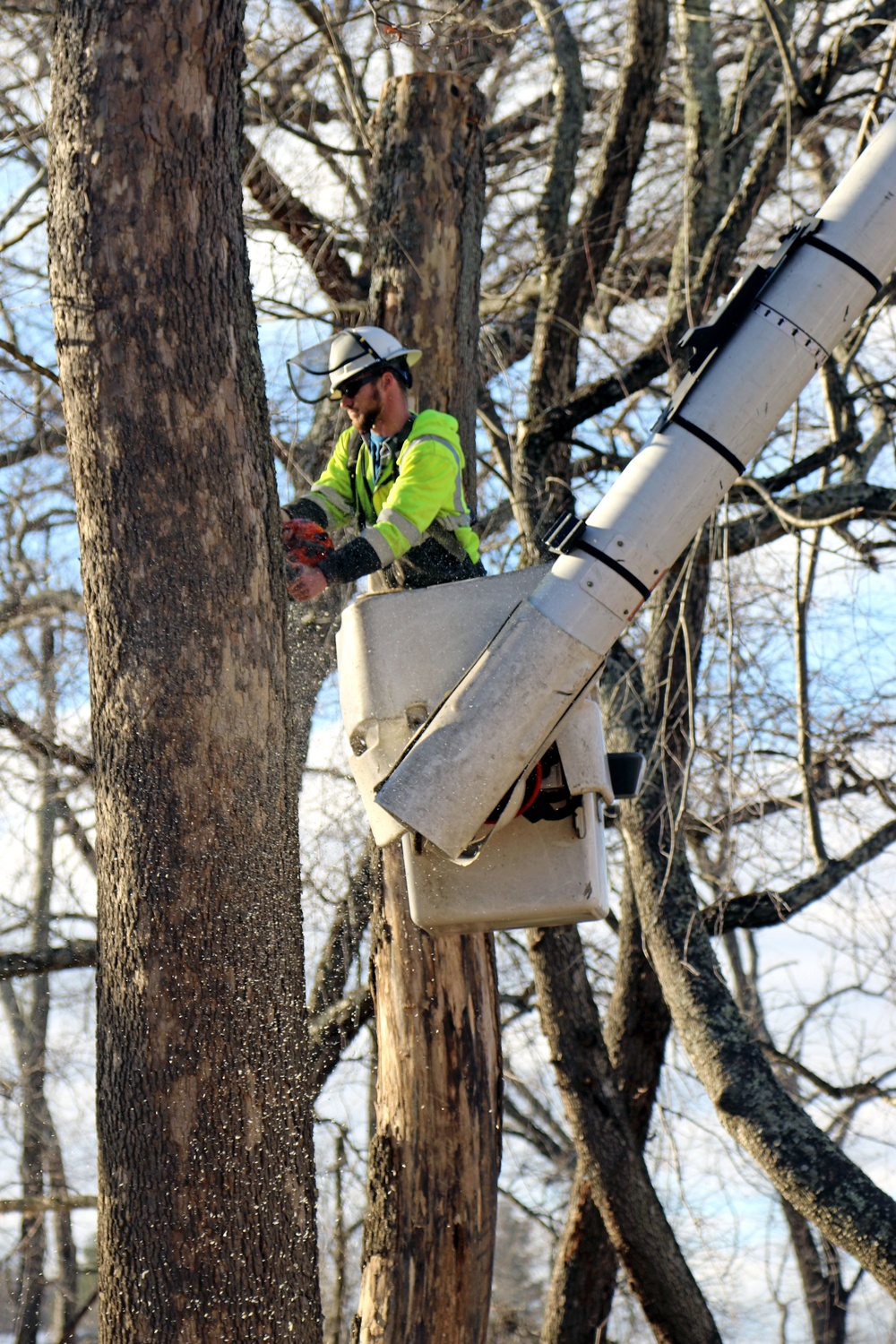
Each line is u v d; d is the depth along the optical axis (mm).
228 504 9648
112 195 9492
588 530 10219
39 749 24156
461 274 17984
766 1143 18562
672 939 20547
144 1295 9055
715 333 10602
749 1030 19938
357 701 10953
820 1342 39812
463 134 18172
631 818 21312
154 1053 9219
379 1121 16438
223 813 9453
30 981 35562
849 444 24391
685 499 10289
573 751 10734
